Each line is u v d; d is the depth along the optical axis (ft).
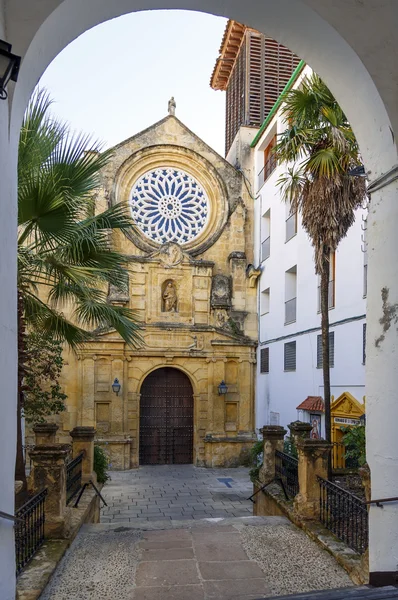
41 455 25.70
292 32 15.60
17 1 11.99
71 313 76.02
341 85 16.03
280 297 73.51
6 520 11.75
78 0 12.86
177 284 82.12
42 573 20.80
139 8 14.79
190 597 19.25
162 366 80.02
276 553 24.25
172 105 88.84
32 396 61.36
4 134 11.48
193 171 88.89
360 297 49.65
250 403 81.71
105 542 26.23
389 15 13.97
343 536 25.05
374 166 15.74
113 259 37.40
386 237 15.16
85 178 32.37
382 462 14.97
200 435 79.66
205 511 52.95
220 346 80.89
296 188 40.83
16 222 12.70
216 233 86.84
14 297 12.46
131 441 77.05
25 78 12.64
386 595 12.49
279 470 39.83
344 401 51.75
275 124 77.56
